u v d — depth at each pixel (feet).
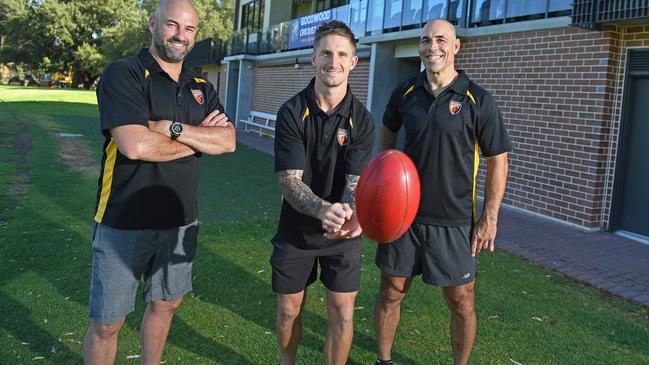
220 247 18.75
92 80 209.46
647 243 22.62
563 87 25.39
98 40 196.65
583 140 24.53
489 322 13.60
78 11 192.54
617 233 24.08
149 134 8.34
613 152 24.03
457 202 9.98
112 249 8.64
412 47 37.11
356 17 45.91
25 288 14.07
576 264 19.15
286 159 8.86
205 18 173.37
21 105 87.92
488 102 9.82
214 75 97.40
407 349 12.05
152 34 8.82
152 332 9.52
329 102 8.98
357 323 13.32
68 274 15.23
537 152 26.89
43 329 11.91
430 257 10.08
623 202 24.23
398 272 10.27
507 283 16.71
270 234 20.84
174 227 9.12
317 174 9.27
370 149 9.30
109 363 9.11
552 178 26.11
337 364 9.52
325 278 9.42
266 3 78.95
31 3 197.57
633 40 23.00
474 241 10.21
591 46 23.97
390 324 10.80
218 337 12.12
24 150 39.29
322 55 8.68
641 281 17.51
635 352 12.28
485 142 9.98
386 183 7.48
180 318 13.01
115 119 8.18
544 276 17.62
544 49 26.25
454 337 10.55
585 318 14.15
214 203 26.25
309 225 9.04
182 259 9.37
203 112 9.53
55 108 86.02
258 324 12.91
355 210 8.12
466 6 31.32
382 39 37.37
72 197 24.82
